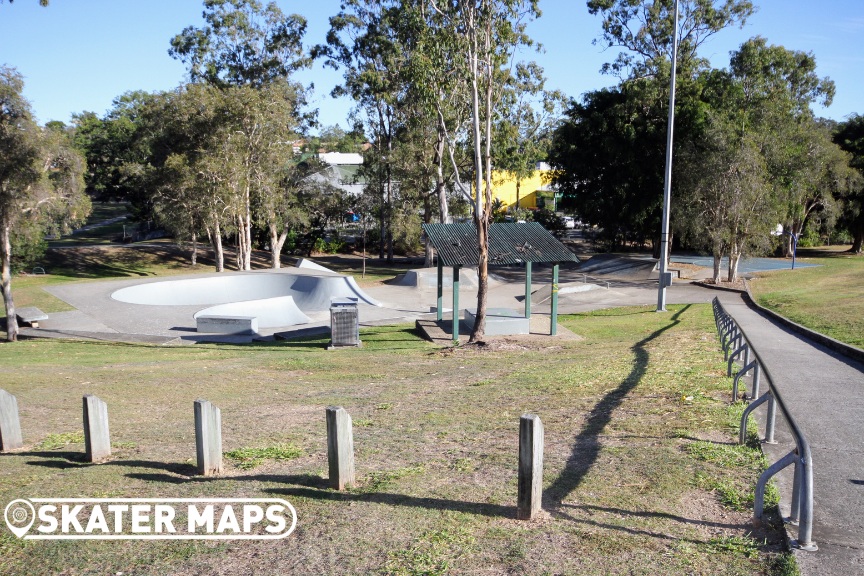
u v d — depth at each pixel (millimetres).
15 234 24391
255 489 5941
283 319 28109
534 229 22578
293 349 19844
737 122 35844
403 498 5441
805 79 53219
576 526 4648
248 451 7355
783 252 51844
